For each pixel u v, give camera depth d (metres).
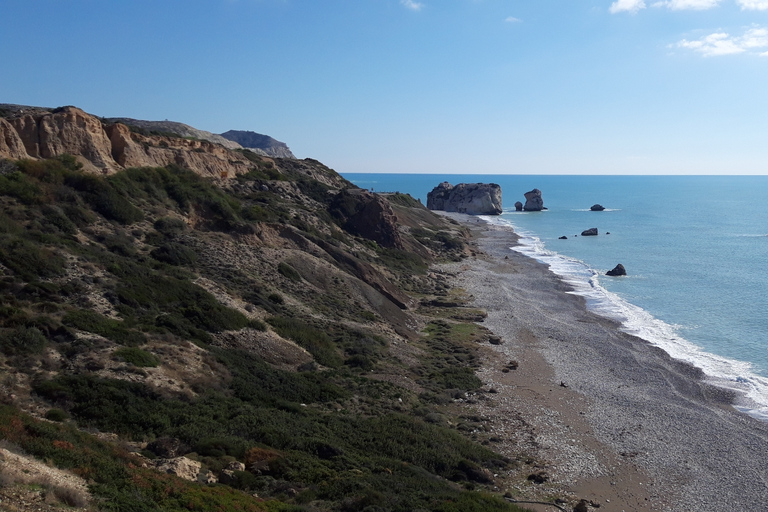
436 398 31.50
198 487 15.40
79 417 19.77
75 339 24.09
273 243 49.94
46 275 28.64
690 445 27.66
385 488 19.02
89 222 37.81
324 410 26.94
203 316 31.33
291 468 19.59
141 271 33.59
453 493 20.19
